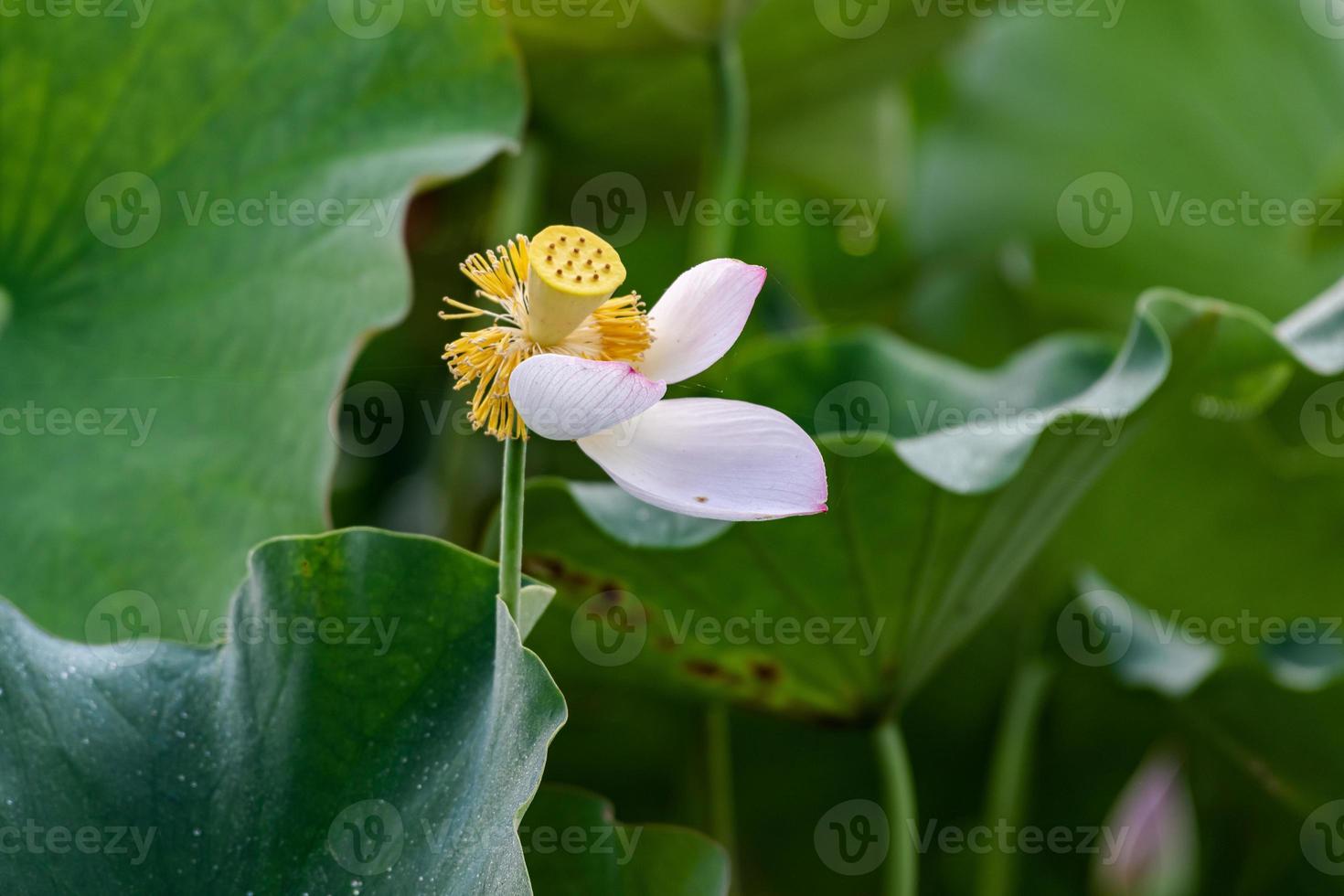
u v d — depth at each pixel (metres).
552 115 2.46
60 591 1.91
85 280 1.98
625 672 2.02
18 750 1.74
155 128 1.99
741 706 2.04
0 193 1.98
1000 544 1.97
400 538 1.76
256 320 1.96
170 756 1.75
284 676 1.76
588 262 1.70
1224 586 2.59
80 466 1.93
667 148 2.66
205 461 1.93
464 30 2.01
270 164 1.99
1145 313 1.92
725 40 2.22
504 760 1.70
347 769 1.75
